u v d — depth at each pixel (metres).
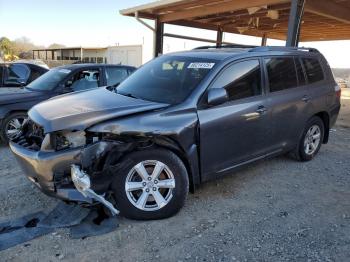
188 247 3.21
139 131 3.41
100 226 3.49
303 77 5.30
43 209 3.81
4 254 3.02
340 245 3.30
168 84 4.21
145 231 3.45
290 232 3.51
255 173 5.13
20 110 6.32
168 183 3.63
